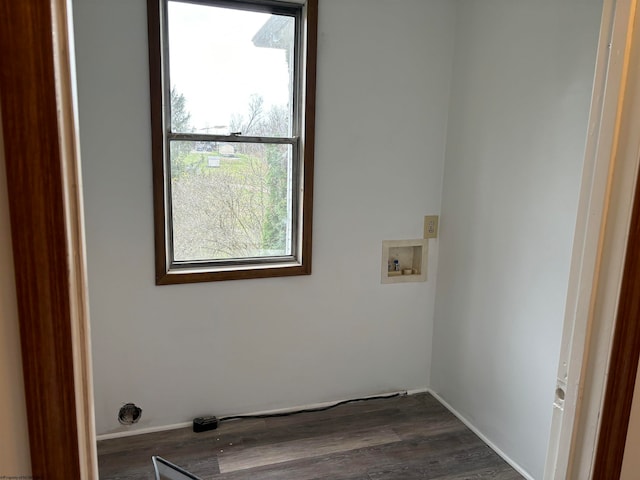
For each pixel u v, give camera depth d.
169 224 2.27
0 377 0.54
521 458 2.11
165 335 2.28
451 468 2.13
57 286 0.54
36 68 0.50
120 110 2.04
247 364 2.45
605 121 0.81
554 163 1.89
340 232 2.51
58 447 0.57
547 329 1.95
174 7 2.12
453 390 2.61
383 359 2.72
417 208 2.63
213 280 2.29
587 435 0.88
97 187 2.07
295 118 2.38
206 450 2.21
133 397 2.29
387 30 2.40
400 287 2.69
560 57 1.84
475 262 2.40
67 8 0.54
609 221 0.81
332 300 2.55
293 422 2.47
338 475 2.06
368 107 2.44
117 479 2.00
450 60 2.54
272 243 2.47
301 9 2.29
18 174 0.51
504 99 2.16
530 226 2.03
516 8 2.07
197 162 2.27
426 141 2.58
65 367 0.56
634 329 0.80
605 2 0.82
